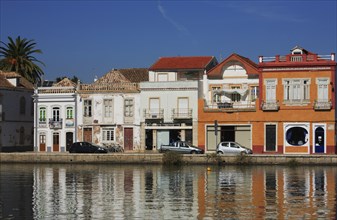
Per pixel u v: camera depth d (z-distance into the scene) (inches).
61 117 3181.6
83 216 1149.7
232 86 2984.7
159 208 1232.2
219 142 2950.3
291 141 2849.4
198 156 2433.6
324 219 1094.4
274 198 1362.0
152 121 3041.3
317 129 2812.5
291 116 2839.6
